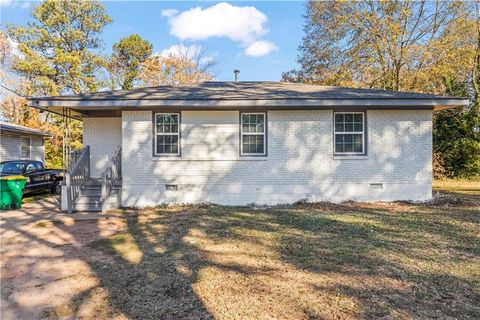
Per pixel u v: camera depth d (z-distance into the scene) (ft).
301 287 13.33
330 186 35.50
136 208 33.60
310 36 88.74
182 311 11.50
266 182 35.17
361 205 33.42
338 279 14.14
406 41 72.33
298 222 25.62
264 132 35.42
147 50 117.70
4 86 89.92
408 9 69.26
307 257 17.12
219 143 35.01
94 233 23.95
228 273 15.01
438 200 35.99
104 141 40.11
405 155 35.70
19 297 13.23
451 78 65.21
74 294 13.35
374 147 35.58
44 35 92.79
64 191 33.06
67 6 96.48
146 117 34.55
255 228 23.85
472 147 60.54
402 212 29.45
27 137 65.31
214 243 20.13
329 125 35.40
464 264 15.87
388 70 74.28
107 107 33.76
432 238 20.56
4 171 44.27
